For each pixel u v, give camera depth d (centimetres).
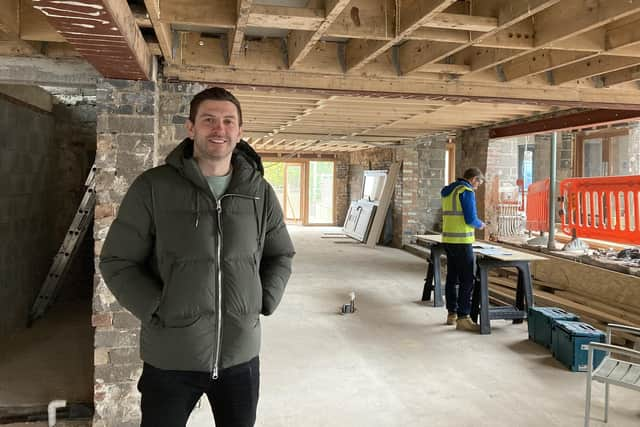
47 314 566
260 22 252
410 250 1029
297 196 1666
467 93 422
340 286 693
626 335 436
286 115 672
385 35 281
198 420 312
